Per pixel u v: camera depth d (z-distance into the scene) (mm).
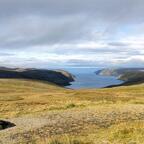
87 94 88625
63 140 20266
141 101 51969
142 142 19250
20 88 170375
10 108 55375
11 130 29203
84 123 29969
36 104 60500
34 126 30234
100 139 21406
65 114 35750
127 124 24719
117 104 44594
